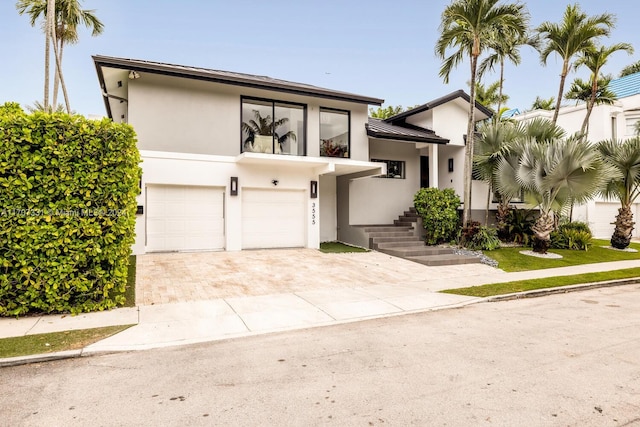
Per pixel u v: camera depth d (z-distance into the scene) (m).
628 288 9.81
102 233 6.68
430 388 3.86
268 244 13.70
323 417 3.29
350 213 16.09
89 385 3.96
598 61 17.19
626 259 14.40
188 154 12.13
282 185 13.68
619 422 3.23
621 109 22.77
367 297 8.07
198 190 12.52
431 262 11.86
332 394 3.73
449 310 7.29
